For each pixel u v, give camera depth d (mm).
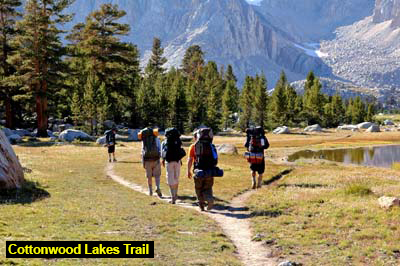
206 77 142750
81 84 82562
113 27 79188
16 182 15977
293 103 137875
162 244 9297
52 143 49719
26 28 58906
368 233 9977
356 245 9273
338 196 15383
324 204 13891
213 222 11844
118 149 42938
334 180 21375
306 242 9617
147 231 10500
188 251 8859
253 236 10500
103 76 79000
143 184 19812
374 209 12367
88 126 75938
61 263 7562
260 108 124250
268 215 12711
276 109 125375
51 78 59531
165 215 12438
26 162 26406
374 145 68375
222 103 127938
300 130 122375
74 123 82250
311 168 31188
